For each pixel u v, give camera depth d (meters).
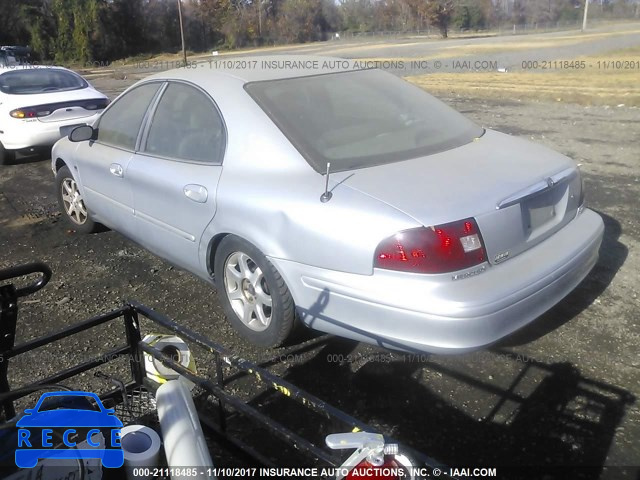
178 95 4.10
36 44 48.34
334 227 3.01
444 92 14.41
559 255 3.23
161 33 51.69
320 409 2.07
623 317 3.87
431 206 2.90
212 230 3.63
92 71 35.50
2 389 2.35
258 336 3.59
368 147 3.46
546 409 3.03
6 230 5.95
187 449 2.01
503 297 2.87
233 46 54.69
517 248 3.10
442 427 2.94
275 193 3.26
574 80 15.48
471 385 3.24
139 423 2.48
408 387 3.24
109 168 4.56
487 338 2.87
